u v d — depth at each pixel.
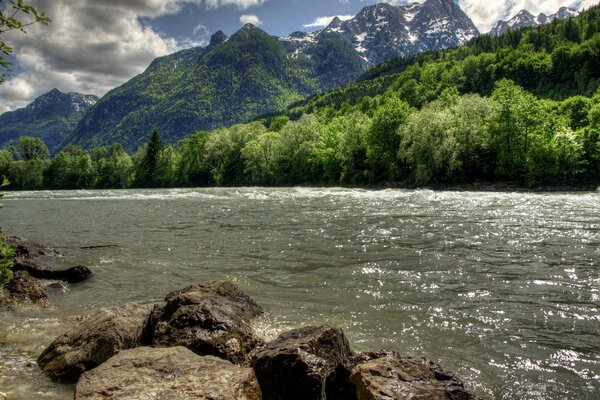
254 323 8.59
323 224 21.89
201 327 7.57
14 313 9.69
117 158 115.75
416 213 25.59
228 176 98.81
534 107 52.38
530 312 8.86
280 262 14.01
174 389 5.05
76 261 14.84
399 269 12.59
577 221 20.83
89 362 6.55
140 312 8.45
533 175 48.72
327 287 11.13
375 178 65.25
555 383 6.00
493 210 26.42
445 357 6.93
